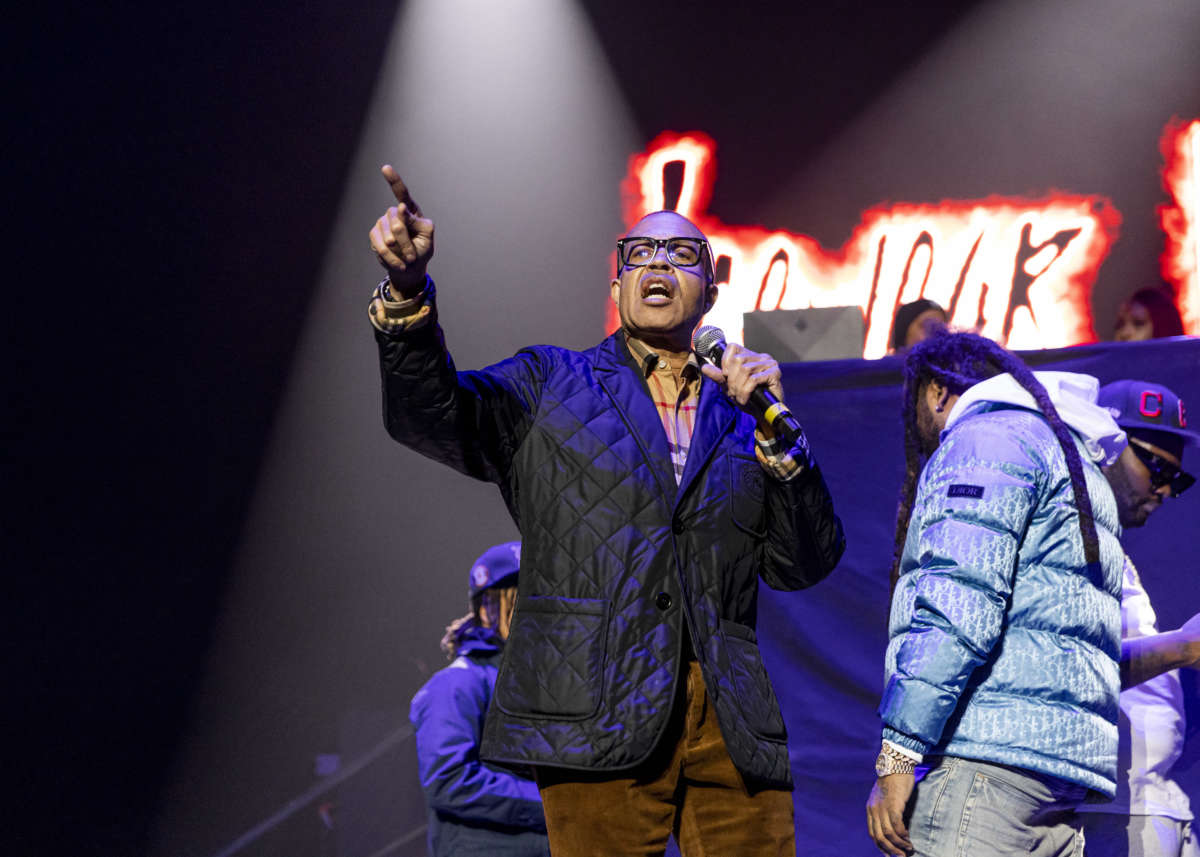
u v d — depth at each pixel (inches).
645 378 83.5
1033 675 83.2
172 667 303.3
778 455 78.7
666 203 331.3
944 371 101.6
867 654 127.0
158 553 306.7
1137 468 103.3
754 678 75.5
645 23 335.9
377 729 303.3
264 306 320.5
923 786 84.7
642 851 70.4
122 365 309.4
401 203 69.2
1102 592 86.8
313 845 292.2
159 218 315.9
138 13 317.7
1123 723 98.0
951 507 85.4
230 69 323.9
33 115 310.5
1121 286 311.4
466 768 128.7
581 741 69.5
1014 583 85.4
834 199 327.3
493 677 136.1
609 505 75.0
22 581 297.3
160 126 317.7
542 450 77.0
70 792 292.0
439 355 71.6
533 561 75.3
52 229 308.8
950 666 80.9
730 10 334.6
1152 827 95.7
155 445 309.9
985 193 321.7
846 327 147.6
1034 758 81.6
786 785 74.5
